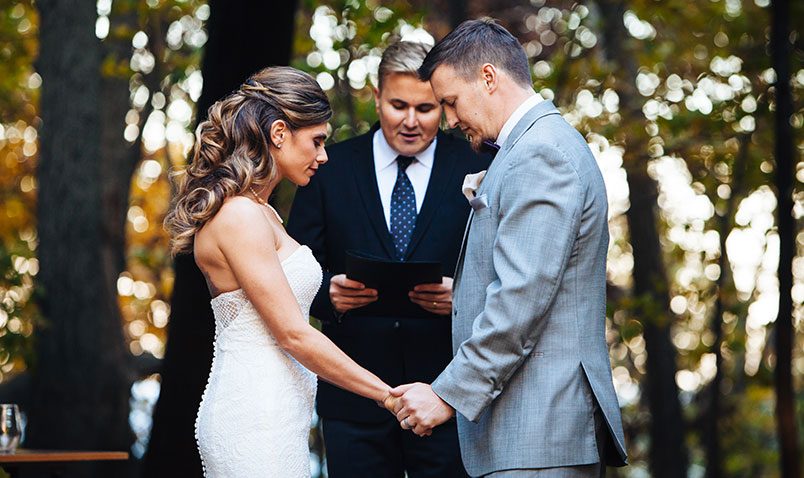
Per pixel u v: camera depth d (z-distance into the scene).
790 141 7.51
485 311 3.12
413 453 3.96
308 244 4.05
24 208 12.53
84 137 9.10
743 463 13.15
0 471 4.55
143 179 12.88
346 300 3.76
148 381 11.90
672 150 8.43
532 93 3.37
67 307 8.97
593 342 3.18
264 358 3.24
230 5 5.56
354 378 3.24
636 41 9.18
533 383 3.13
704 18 9.09
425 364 3.97
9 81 10.77
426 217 3.99
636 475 14.26
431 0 10.16
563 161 3.14
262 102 3.34
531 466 3.09
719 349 9.98
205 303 5.83
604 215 3.21
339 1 7.82
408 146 3.98
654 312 9.16
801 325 11.91
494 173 3.27
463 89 3.35
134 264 12.56
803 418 12.48
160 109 11.15
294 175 3.40
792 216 7.54
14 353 8.47
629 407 13.17
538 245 3.08
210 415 3.25
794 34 8.07
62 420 8.86
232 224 3.20
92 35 9.19
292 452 3.24
